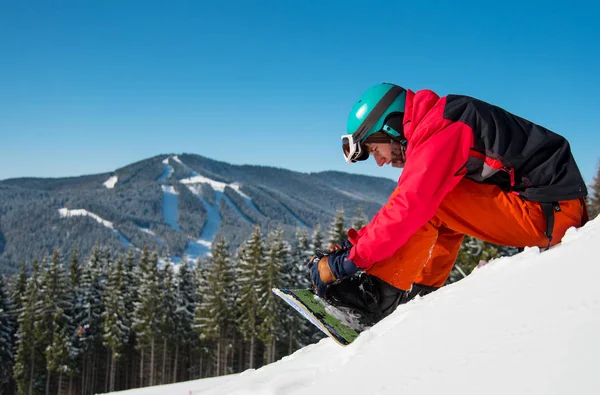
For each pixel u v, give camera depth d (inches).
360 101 95.5
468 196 86.9
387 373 49.9
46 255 1604.3
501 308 50.5
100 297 1617.9
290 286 1302.9
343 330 88.8
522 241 87.1
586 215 86.7
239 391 74.0
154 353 1518.2
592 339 36.9
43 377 1553.9
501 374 38.6
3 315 1556.3
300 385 64.7
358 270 86.4
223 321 1423.5
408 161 83.5
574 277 49.3
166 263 1578.5
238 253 1551.4
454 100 85.0
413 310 65.0
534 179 82.3
